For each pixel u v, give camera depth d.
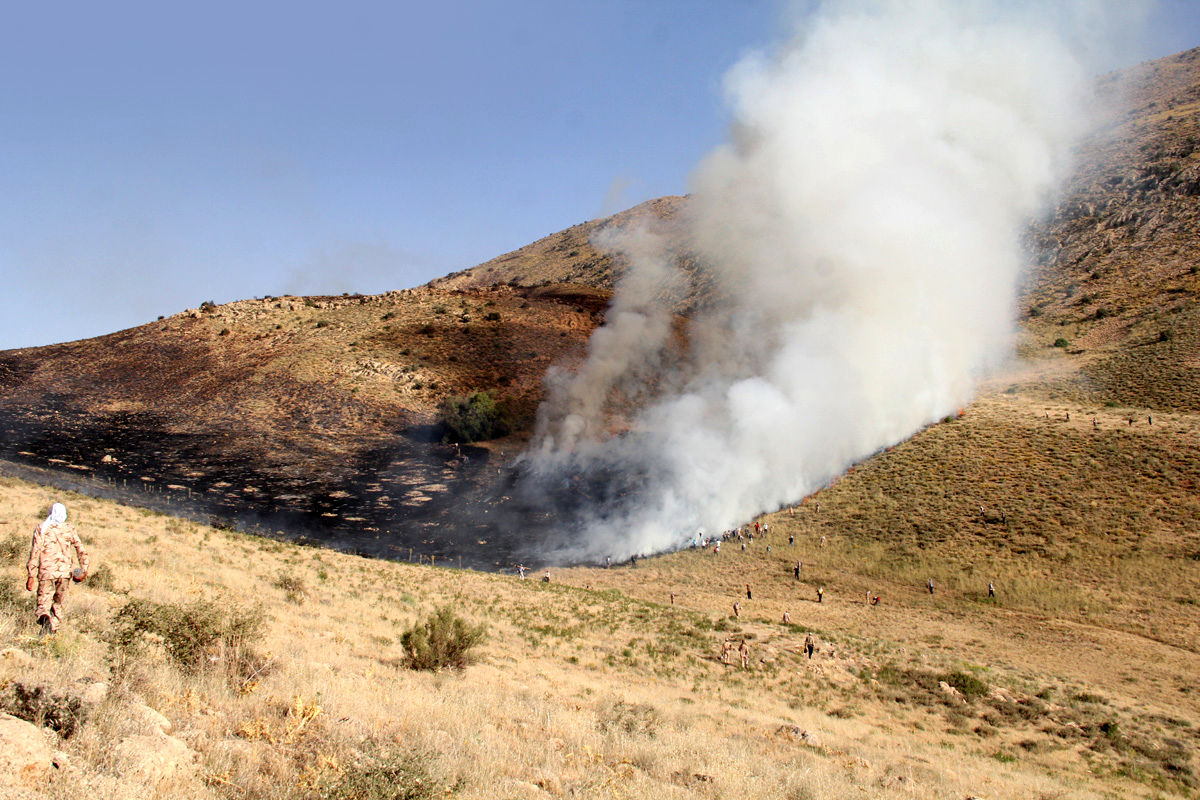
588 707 14.21
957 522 49.28
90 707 5.84
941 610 39.62
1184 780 18.95
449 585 32.72
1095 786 16.89
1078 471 52.66
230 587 20.22
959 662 29.17
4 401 86.31
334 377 91.38
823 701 22.77
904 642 34.22
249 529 48.19
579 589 38.75
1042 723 22.88
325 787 5.88
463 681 14.40
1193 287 93.44
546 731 10.23
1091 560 42.38
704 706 18.36
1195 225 108.94
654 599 41.62
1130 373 75.19
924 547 47.22
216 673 8.77
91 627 9.41
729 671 24.48
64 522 9.05
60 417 80.88
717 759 10.48
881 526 50.94
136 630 9.21
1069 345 89.31
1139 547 42.59
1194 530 43.09
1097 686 28.58
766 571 46.91
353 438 76.56
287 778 5.99
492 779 7.19
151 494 54.12
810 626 36.50
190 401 86.88
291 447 72.88
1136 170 128.62
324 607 21.30
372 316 115.62
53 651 7.65
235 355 100.19
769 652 27.61
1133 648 33.28
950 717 22.72
